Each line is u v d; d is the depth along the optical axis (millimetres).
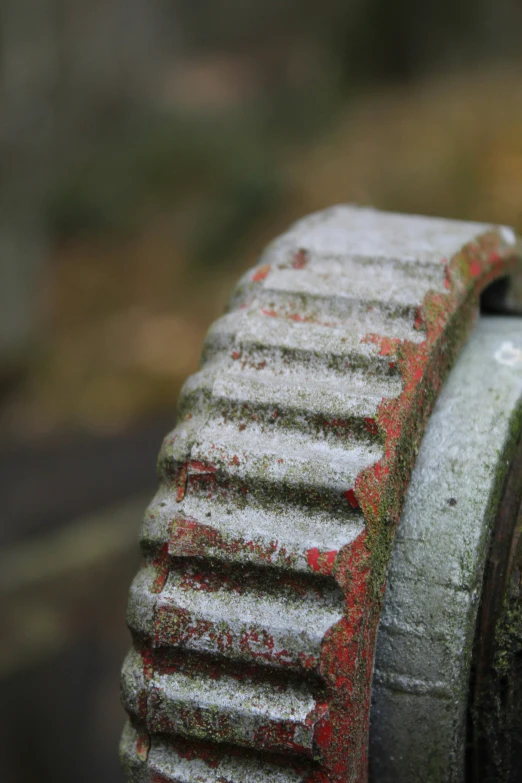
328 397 1153
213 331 1313
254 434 1160
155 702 1093
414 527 1140
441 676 1102
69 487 5898
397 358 1172
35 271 7617
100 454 6371
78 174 10289
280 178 9461
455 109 9602
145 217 9969
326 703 1042
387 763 1143
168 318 8172
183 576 1114
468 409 1218
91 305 8539
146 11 12352
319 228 1488
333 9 12156
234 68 13023
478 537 1119
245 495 1121
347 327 1239
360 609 1057
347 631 1046
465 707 1127
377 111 10430
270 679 1067
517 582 1142
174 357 7559
